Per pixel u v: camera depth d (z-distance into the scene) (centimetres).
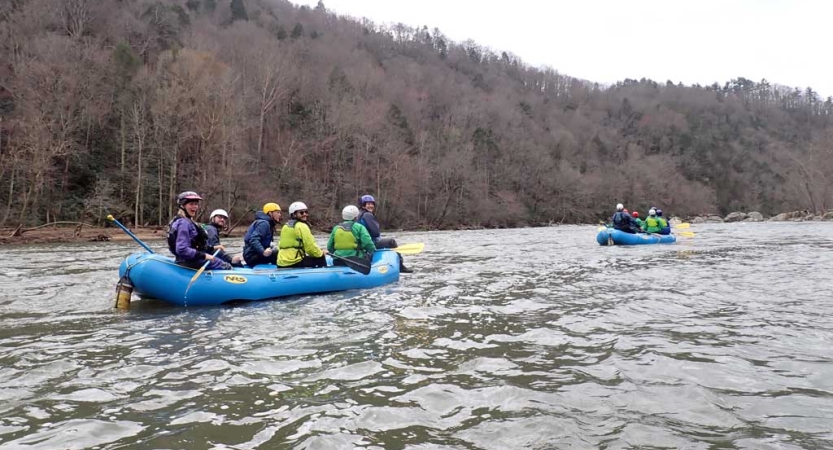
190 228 601
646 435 244
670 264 1000
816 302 575
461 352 388
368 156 4572
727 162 8094
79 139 3247
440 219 4631
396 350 393
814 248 1392
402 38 10738
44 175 2794
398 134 5044
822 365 346
